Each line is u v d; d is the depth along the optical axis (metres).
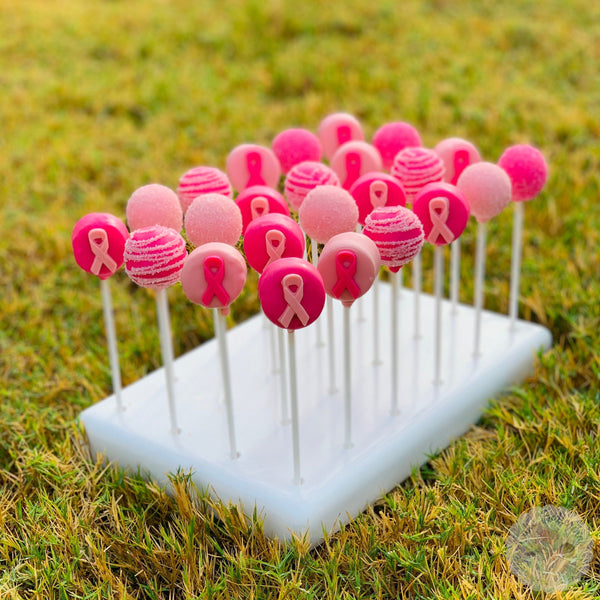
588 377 1.34
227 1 3.00
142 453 1.23
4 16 2.84
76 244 1.19
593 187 1.69
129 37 2.70
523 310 1.46
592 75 2.33
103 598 1.14
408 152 1.23
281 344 1.22
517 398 1.31
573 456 1.22
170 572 1.16
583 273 1.50
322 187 1.15
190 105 2.21
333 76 2.36
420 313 1.38
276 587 1.13
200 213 1.15
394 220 1.14
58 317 1.49
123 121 2.15
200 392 1.28
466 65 2.39
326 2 2.91
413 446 1.23
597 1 2.89
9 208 1.72
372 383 1.28
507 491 1.19
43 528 1.19
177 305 1.50
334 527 1.17
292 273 1.09
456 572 1.14
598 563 1.15
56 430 1.30
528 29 2.62
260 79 2.39
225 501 1.19
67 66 2.49
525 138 1.91
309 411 1.25
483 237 1.28
